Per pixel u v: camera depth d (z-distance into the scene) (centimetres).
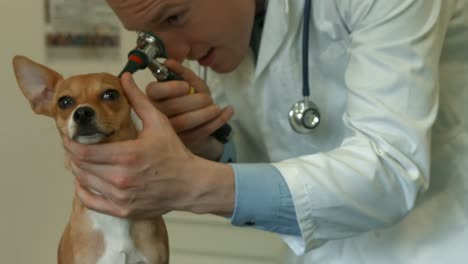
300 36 112
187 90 103
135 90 88
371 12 93
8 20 186
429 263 104
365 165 87
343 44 109
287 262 133
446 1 98
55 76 107
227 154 124
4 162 194
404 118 87
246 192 86
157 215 91
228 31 105
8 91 189
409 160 88
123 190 83
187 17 101
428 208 108
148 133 84
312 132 116
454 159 108
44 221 196
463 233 104
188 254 185
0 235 198
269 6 112
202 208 87
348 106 94
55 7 183
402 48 89
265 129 121
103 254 105
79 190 90
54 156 191
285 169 88
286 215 87
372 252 111
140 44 100
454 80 108
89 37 184
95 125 93
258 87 118
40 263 199
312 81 114
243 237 182
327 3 107
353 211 87
